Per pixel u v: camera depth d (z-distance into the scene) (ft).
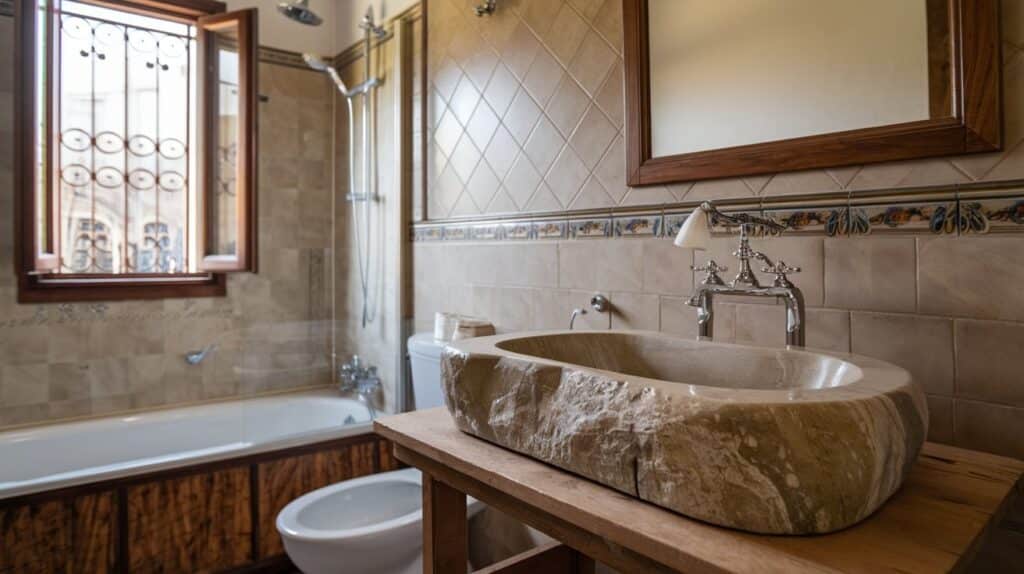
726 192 4.24
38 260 7.23
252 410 8.58
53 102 7.45
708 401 1.98
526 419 2.67
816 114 3.73
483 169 6.48
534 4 5.78
